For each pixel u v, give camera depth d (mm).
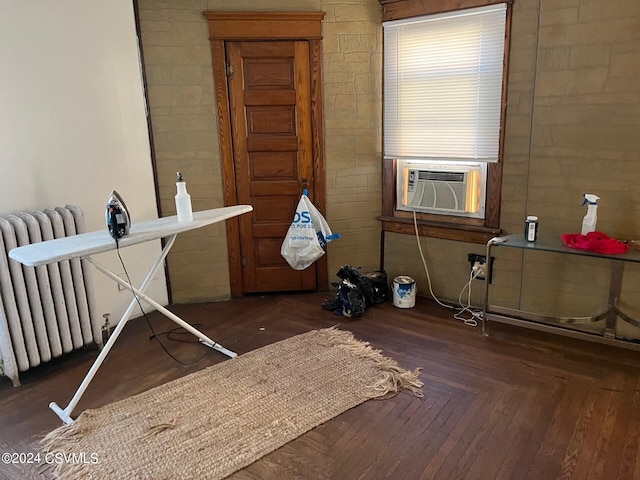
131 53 3291
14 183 2787
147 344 3154
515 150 3174
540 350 2959
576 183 2992
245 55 3494
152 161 3525
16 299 2621
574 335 2926
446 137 3434
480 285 3521
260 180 3729
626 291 2924
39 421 2395
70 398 2580
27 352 2709
